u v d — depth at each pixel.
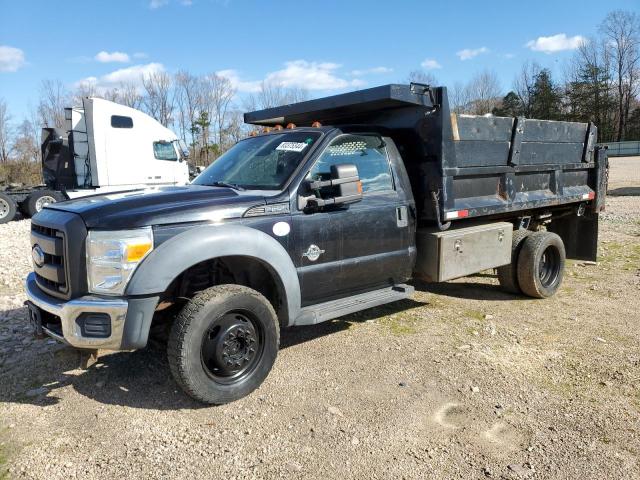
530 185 6.34
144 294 3.41
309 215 4.25
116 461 3.08
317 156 4.43
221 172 4.91
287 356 4.61
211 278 4.14
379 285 4.96
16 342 5.04
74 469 3.01
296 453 3.15
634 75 68.88
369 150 4.91
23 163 34.66
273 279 4.15
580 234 7.86
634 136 69.50
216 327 3.69
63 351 3.75
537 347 4.75
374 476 2.93
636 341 4.87
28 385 4.12
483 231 5.64
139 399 3.86
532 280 6.15
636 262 8.19
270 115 5.91
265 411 3.65
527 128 6.03
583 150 7.15
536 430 3.37
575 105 70.06
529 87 70.69
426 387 3.98
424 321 5.52
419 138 5.20
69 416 3.62
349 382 4.08
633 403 3.69
